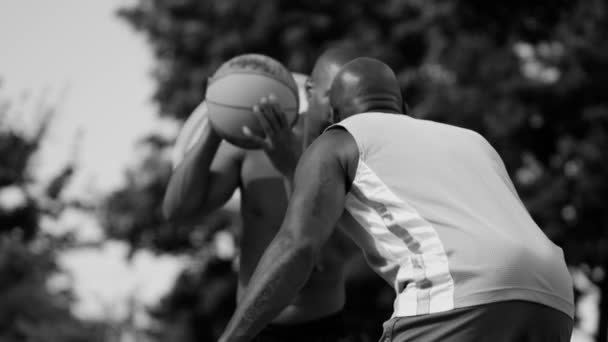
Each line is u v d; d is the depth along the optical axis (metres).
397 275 3.62
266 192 5.60
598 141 28.36
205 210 5.75
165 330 32.72
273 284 3.42
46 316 19.55
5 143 19.42
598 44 29.44
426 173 3.64
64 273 20.39
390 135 3.73
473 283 3.45
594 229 28.25
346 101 4.10
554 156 30.11
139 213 32.84
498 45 31.73
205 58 32.84
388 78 4.14
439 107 28.62
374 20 32.84
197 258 34.31
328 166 3.65
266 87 5.11
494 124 28.41
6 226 19.75
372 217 3.66
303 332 5.57
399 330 3.54
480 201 3.61
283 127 5.06
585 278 30.48
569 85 29.06
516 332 3.45
